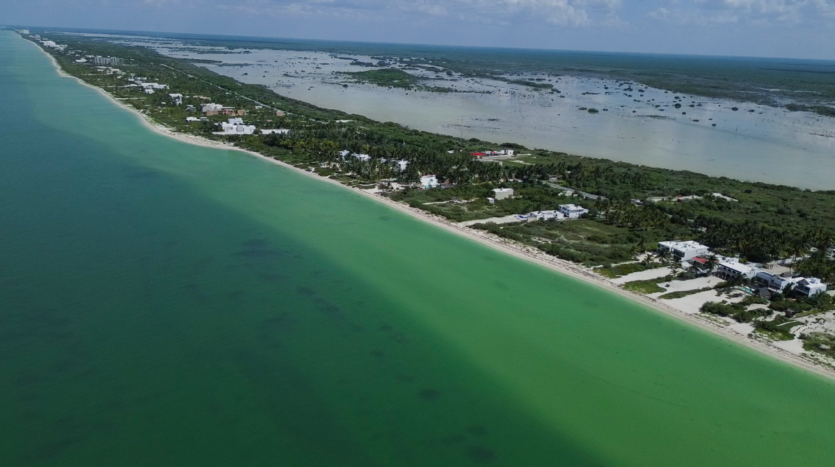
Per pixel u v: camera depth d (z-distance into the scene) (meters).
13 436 46.47
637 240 98.50
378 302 73.31
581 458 48.94
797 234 101.94
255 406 52.12
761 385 59.19
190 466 45.00
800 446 51.25
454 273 83.62
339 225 101.00
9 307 64.94
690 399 56.97
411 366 60.12
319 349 61.78
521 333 67.88
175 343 60.59
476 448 49.28
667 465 48.72
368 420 51.69
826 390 58.53
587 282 81.75
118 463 44.72
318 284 77.06
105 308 66.31
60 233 87.19
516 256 90.69
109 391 52.41
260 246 88.62
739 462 49.28
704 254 90.69
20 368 54.50
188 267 78.75
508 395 56.56
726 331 68.75
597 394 57.31
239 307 69.00
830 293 79.00
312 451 47.47
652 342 66.62
